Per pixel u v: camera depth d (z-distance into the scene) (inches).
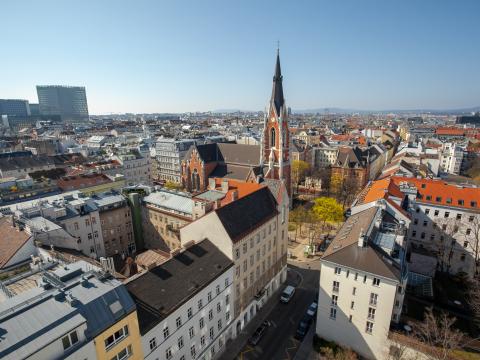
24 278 1749.5
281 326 2353.6
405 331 1920.5
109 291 1348.4
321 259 2038.6
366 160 6171.3
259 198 2554.1
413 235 3336.6
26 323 1104.8
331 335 2126.0
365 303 1931.6
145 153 6456.7
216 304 1972.2
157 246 3260.3
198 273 1870.1
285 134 4478.3
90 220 2854.3
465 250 3102.9
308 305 2598.4
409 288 2608.3
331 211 3779.5
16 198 3602.4
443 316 2276.1
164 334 1571.1
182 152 6884.8
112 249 3127.5
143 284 1646.2
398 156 6314.0
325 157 7731.3
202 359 1915.6
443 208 3157.0
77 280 1411.2
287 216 2844.5
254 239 2321.6
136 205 3253.0
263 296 2568.9
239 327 2293.3
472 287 2613.2
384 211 2514.8
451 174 6259.8
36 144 7829.7
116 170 5664.4
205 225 2139.5
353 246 1973.4
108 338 1289.4
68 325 1136.8
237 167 5054.1
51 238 2167.8
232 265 2062.0
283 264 2906.0
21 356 997.8
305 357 2066.9
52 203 2787.9
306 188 6063.0
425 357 1784.0
